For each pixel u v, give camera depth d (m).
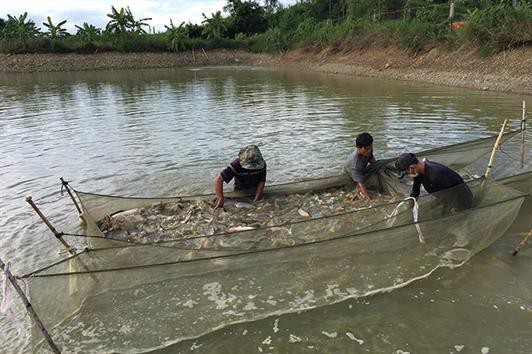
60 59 41.75
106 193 7.68
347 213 5.34
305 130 11.67
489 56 19.44
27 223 6.53
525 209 6.23
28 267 5.26
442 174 5.49
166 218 6.11
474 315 4.19
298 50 38.47
